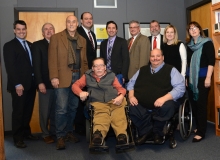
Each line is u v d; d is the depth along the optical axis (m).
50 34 3.52
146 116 3.05
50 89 3.56
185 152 2.93
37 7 4.21
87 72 3.09
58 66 3.17
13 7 4.12
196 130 3.59
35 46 3.41
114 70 3.60
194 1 4.47
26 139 3.72
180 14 4.76
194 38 3.44
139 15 4.58
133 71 3.72
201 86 3.34
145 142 3.05
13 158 2.93
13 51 3.30
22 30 3.41
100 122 2.67
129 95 3.25
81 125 3.91
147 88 3.15
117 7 4.50
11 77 3.27
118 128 2.69
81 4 4.37
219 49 3.49
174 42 3.65
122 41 3.63
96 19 4.42
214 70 3.50
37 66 3.37
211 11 3.51
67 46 3.16
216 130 3.53
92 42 3.89
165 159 2.74
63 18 4.35
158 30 3.95
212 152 2.89
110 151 3.08
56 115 3.20
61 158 2.88
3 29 4.08
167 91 3.11
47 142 3.50
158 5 4.66
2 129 2.75
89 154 2.98
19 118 3.35
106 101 2.88
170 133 3.10
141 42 3.70
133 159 2.79
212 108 4.26
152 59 3.19
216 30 3.46
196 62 3.36
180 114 3.13
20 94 3.31
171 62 3.64
